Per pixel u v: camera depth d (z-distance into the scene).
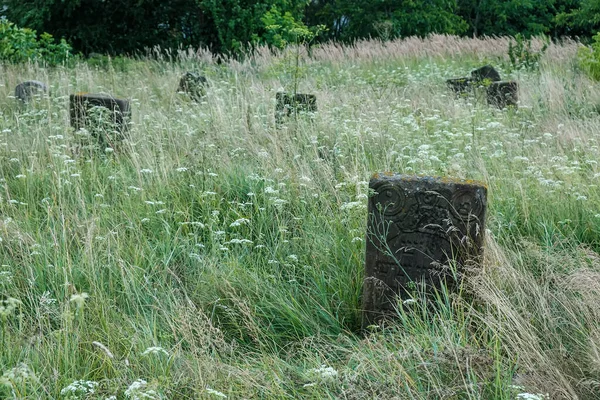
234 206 6.87
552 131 9.75
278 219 6.42
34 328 4.59
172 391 3.93
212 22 26.52
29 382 3.95
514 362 4.16
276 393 4.05
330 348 4.66
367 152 8.34
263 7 24.25
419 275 4.97
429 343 4.41
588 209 6.39
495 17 39.44
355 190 6.57
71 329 4.38
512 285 4.94
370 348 4.46
